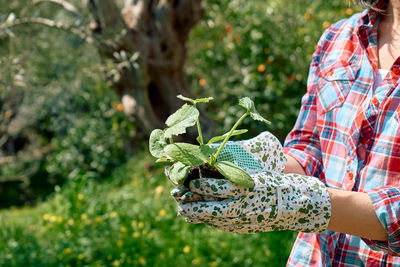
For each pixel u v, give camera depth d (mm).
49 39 4645
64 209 4102
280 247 3184
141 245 3342
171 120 770
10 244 3461
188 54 6102
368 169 922
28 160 7883
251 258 3162
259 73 5676
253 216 780
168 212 4004
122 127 6566
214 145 875
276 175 818
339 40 1070
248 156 875
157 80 4586
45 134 8555
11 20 3264
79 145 7270
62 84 4875
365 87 976
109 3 4102
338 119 1004
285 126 5656
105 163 7066
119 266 3137
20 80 3426
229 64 5969
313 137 1097
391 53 975
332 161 1014
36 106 6082
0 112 5031
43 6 5055
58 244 3375
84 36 3678
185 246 3393
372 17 1011
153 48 4352
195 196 782
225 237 3465
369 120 932
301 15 5539
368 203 818
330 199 814
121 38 4113
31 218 4734
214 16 5676
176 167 779
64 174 7414
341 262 980
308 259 1062
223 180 760
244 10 5672
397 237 808
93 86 5953
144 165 5969
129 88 4465
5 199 7820
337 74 1024
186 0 4375
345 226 822
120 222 3748
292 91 5645
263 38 5598
